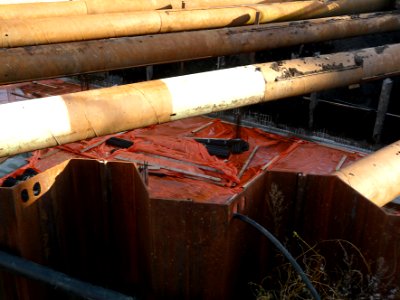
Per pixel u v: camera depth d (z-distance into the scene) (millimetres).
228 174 9289
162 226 5680
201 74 8422
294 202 6238
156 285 6223
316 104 11930
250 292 6816
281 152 10852
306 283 4852
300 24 11977
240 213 5773
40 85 14336
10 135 6398
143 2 13453
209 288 6012
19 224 5922
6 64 8406
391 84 10805
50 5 12156
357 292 5836
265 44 11430
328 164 10234
